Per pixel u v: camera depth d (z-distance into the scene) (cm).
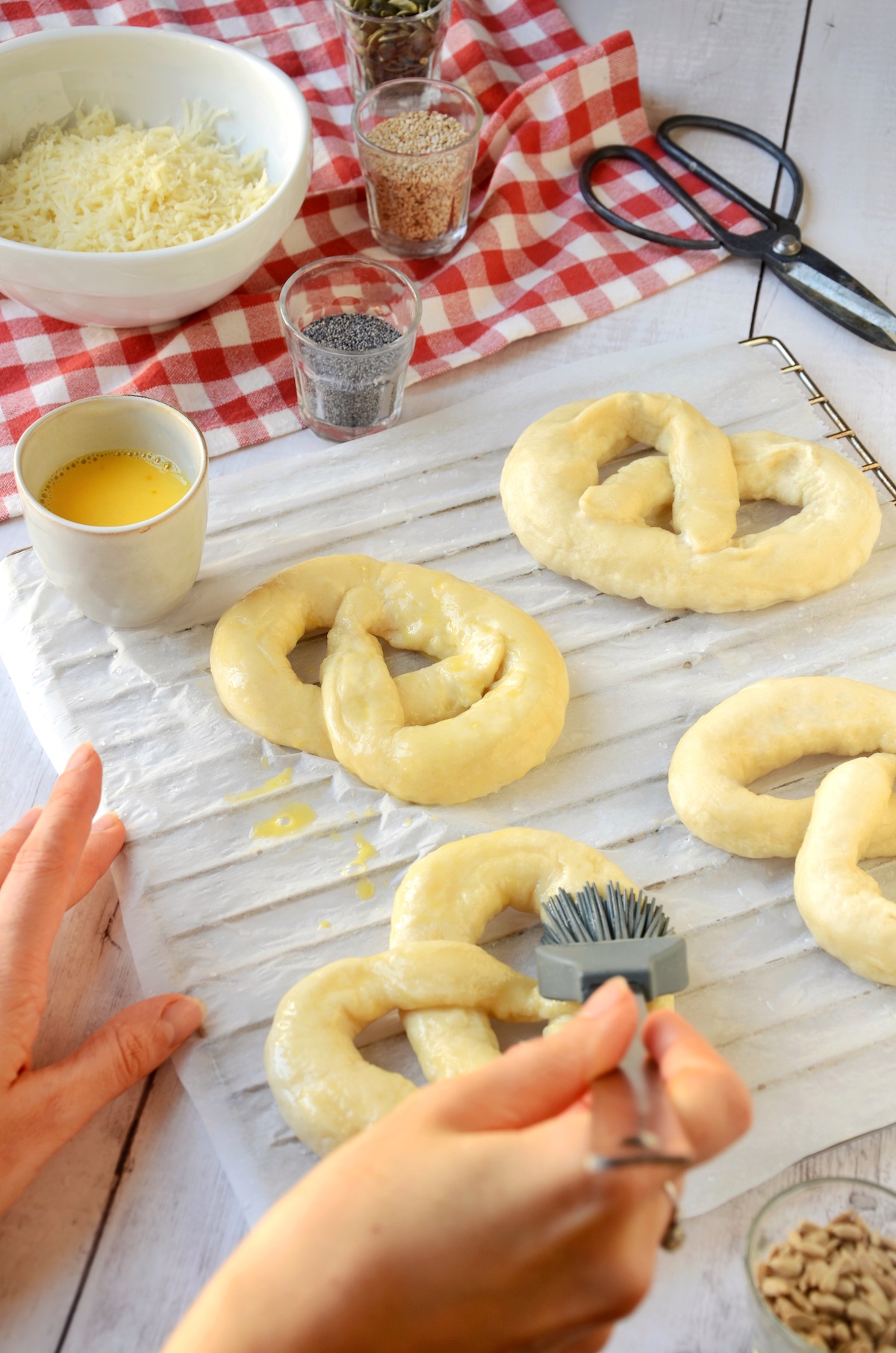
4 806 78
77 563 77
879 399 90
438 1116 56
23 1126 67
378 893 75
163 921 74
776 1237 66
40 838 70
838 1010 72
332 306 90
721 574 81
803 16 105
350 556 82
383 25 93
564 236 96
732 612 82
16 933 69
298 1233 54
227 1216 69
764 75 103
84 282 84
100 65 90
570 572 83
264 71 89
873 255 95
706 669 81
